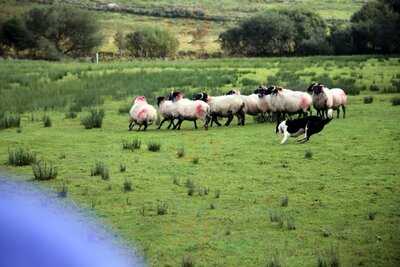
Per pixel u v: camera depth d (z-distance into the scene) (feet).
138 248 31.76
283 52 333.01
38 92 115.24
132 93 112.47
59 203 40.01
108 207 39.52
